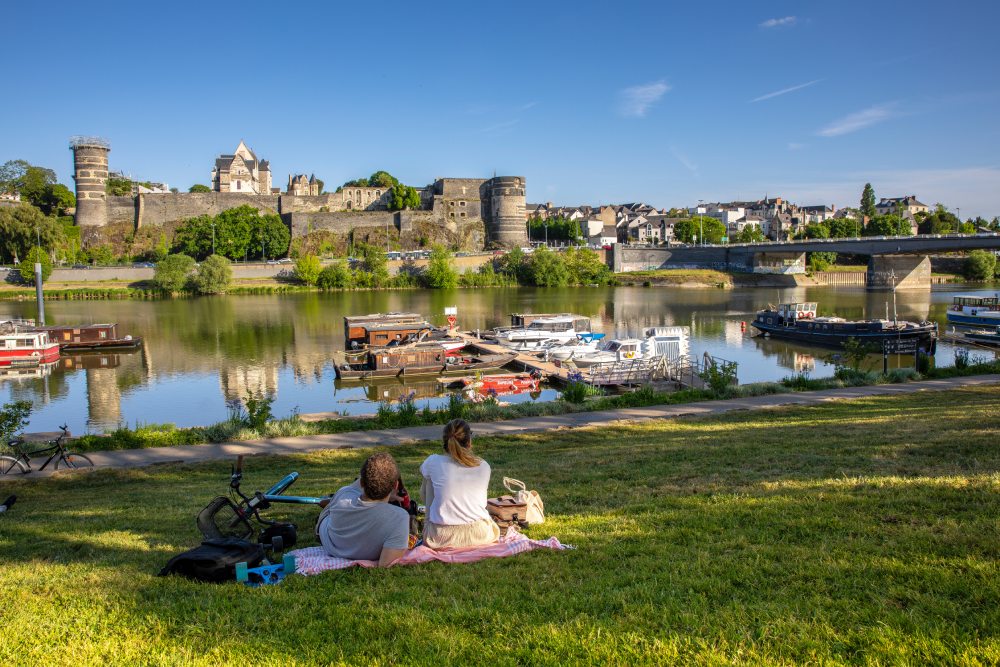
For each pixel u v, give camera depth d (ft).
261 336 264.52
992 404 75.15
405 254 570.46
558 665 19.33
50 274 452.76
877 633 20.15
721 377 102.27
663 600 23.43
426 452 65.10
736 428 69.15
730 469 46.57
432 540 28.99
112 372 196.44
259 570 26.73
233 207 635.25
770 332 253.24
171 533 35.40
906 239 412.77
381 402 156.35
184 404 156.35
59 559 31.22
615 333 263.08
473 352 225.76
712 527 31.78
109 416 144.56
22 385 179.52
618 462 52.90
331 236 626.64
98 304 396.16
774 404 86.02
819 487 38.55
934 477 39.34
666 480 44.11
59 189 628.69
